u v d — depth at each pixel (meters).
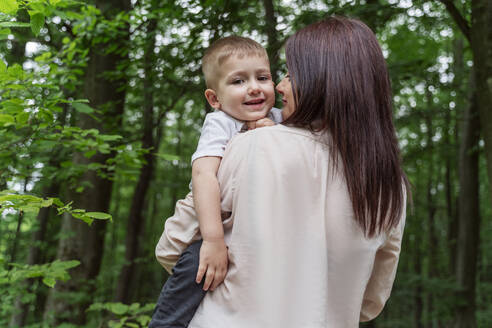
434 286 10.05
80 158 5.05
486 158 4.95
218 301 1.25
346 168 1.25
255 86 1.61
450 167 13.81
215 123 1.53
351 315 1.29
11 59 5.19
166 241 1.42
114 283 9.16
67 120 4.70
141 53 5.31
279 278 1.17
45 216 7.73
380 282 1.48
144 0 4.94
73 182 3.93
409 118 9.34
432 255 15.13
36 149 2.89
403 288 11.41
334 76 1.29
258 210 1.21
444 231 17.75
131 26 5.07
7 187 3.26
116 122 5.25
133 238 7.13
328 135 1.30
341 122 1.27
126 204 15.35
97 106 5.01
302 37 1.39
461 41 11.81
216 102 1.75
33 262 7.70
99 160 5.05
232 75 1.62
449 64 7.97
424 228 16.59
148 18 4.68
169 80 5.36
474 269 9.83
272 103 1.68
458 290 9.65
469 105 9.14
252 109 1.62
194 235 1.37
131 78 5.44
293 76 1.36
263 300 1.16
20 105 2.32
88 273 5.57
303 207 1.23
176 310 1.30
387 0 5.84
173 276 1.35
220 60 1.65
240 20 4.70
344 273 1.27
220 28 4.66
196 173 1.38
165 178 15.48
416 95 13.99
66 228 5.58
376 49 1.36
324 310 1.19
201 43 4.94
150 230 15.16
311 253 1.21
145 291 12.55
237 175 1.29
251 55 1.65
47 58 3.26
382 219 1.29
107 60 5.33
